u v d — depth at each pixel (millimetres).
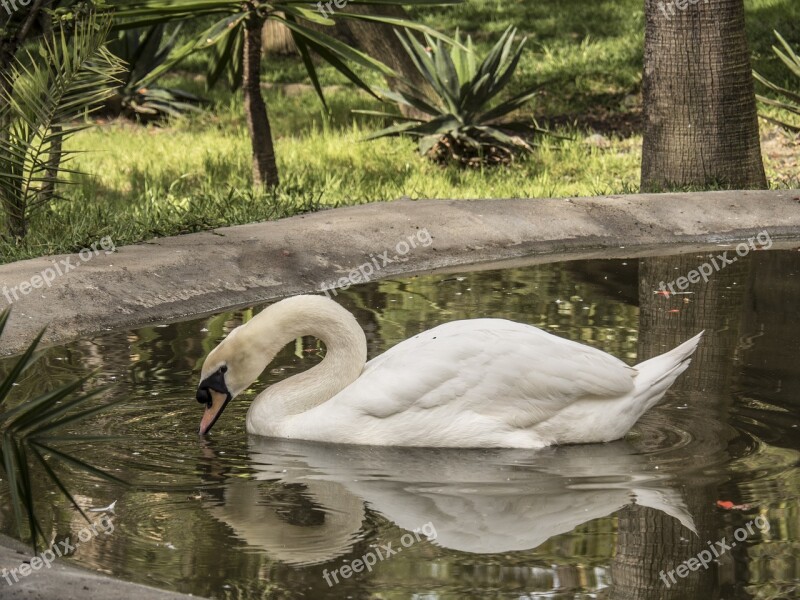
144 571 3938
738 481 4746
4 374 6246
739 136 12219
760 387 5910
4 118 9289
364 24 15938
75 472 4922
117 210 10742
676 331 6895
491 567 3979
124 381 6137
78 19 9391
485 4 23703
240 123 17078
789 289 7961
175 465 5047
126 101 17578
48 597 3494
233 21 10227
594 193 12391
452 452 5242
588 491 4688
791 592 3768
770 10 20359
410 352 5434
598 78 18188
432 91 15977
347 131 16219
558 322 7105
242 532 4297
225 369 5531
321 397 5547
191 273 8031
